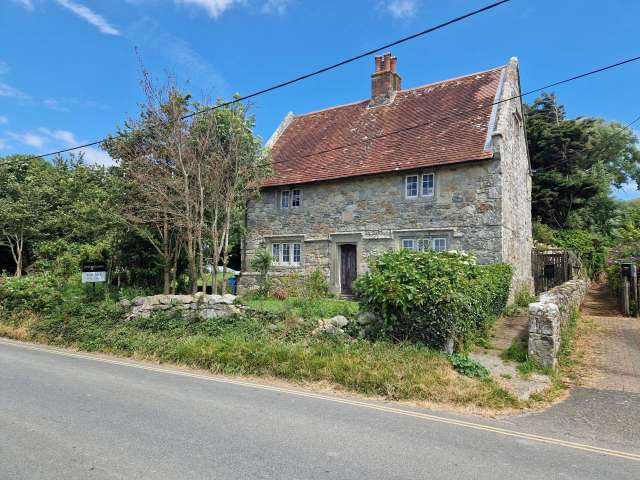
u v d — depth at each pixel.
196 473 3.77
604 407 6.04
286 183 17.94
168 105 12.12
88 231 15.36
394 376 6.73
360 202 16.33
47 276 13.70
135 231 13.68
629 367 8.11
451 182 14.56
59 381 7.07
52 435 4.63
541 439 4.85
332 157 17.89
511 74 16.56
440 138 15.62
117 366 8.43
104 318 11.23
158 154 12.59
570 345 9.61
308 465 3.99
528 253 18.89
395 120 17.89
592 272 26.23
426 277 8.15
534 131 29.77
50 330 11.33
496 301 11.69
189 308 10.37
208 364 8.23
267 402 6.04
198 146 12.36
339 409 5.79
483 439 4.80
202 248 13.20
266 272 16.62
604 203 31.45
